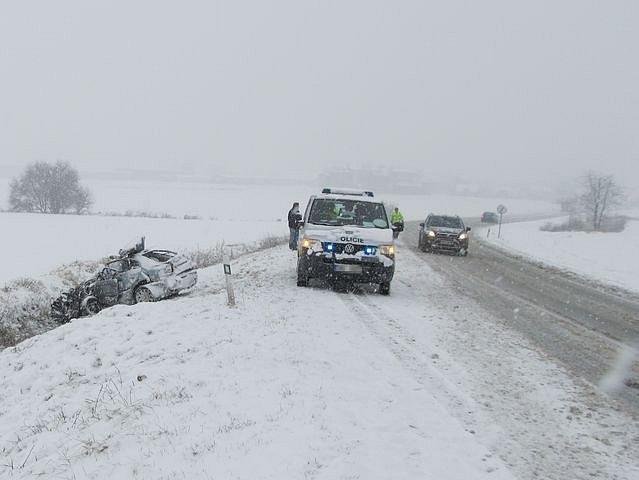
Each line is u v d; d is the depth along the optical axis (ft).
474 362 25.09
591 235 128.57
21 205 219.82
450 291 44.60
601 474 15.48
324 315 31.81
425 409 18.99
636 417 19.76
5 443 21.29
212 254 75.00
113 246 92.43
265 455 15.11
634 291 53.31
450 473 14.67
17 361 30.91
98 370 26.63
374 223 42.34
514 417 19.13
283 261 56.85
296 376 21.33
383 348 26.00
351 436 16.29
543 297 45.39
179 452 16.17
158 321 31.94
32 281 51.49
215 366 23.15
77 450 18.10
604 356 27.71
